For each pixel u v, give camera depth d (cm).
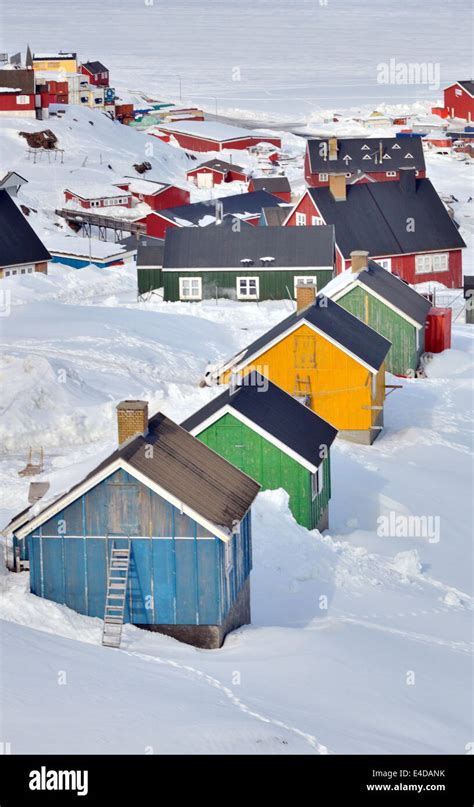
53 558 2438
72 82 15888
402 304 5541
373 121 17512
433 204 8156
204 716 1964
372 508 3819
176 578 2419
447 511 3853
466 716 2241
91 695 1973
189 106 18550
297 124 18350
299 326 4372
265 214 8938
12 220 7775
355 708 2184
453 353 5797
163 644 2384
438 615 2948
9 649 2111
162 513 2402
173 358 5203
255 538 3083
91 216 10562
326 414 4481
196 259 7006
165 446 2559
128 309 6066
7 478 3512
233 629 2577
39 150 12731
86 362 4781
